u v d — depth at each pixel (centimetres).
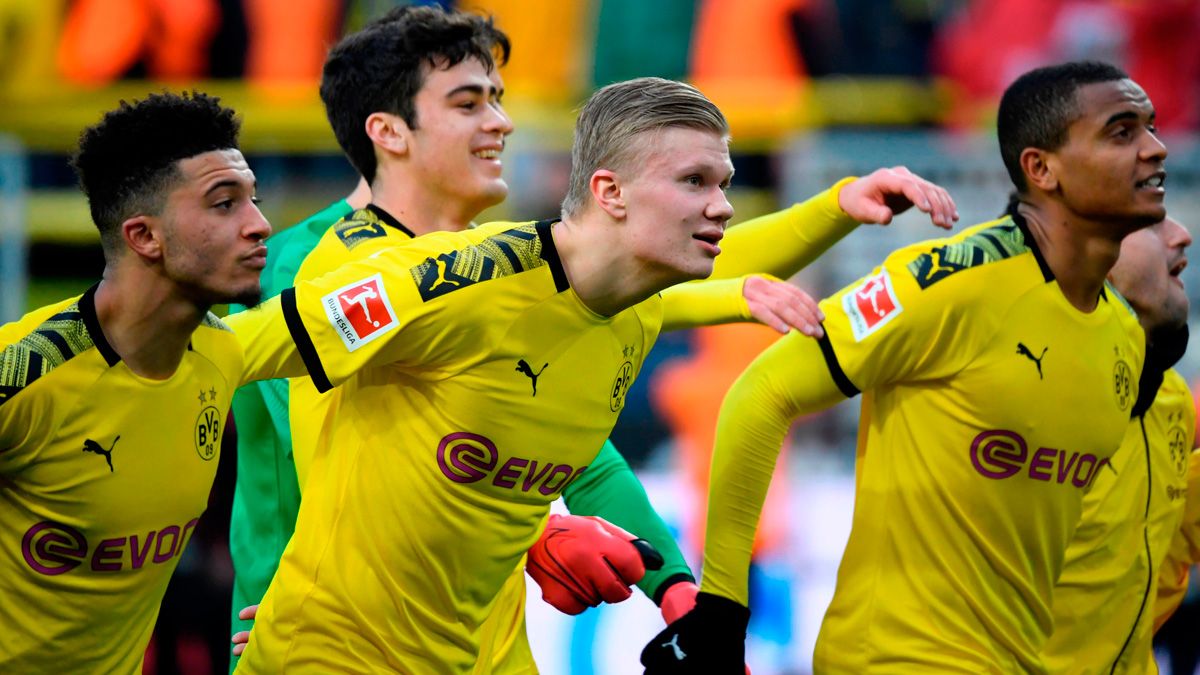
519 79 2092
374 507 845
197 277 773
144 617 850
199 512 842
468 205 1007
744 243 1001
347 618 856
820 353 933
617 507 1020
